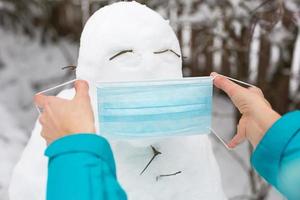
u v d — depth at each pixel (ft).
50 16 13.24
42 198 3.28
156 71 2.88
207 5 7.41
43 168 3.39
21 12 13.12
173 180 3.12
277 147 2.08
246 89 2.50
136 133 2.62
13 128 9.48
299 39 7.98
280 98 8.91
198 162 3.25
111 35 2.94
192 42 9.34
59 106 2.17
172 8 7.79
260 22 6.16
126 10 3.09
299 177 2.04
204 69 10.70
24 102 11.79
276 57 8.83
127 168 3.05
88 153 1.93
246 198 7.77
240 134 2.47
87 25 3.19
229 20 6.99
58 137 2.10
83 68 3.03
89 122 2.09
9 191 3.54
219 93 11.57
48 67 12.81
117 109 2.58
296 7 6.61
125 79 2.86
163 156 3.14
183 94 2.63
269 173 2.16
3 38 14.05
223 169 8.57
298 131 2.08
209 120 2.73
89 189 1.87
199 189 3.18
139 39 2.92
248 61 8.00
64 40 13.84
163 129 2.64
